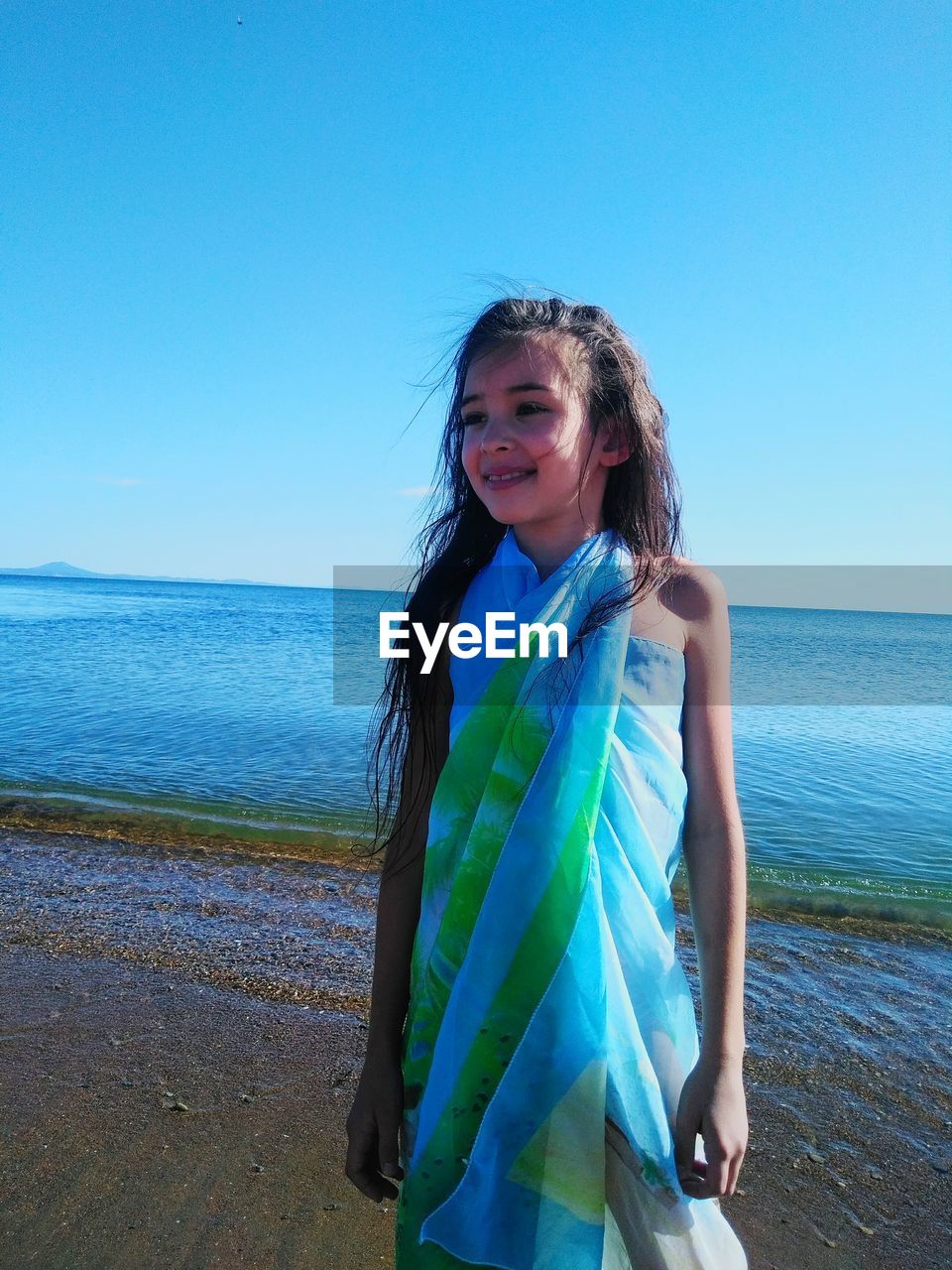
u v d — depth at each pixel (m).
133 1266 2.25
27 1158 2.67
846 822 7.69
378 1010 1.56
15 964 4.13
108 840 6.45
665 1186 1.23
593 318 1.54
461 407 1.59
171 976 4.02
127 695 15.30
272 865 5.85
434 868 1.40
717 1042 1.27
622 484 1.54
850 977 4.18
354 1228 2.39
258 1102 3.00
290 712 13.19
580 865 1.24
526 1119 1.22
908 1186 2.64
